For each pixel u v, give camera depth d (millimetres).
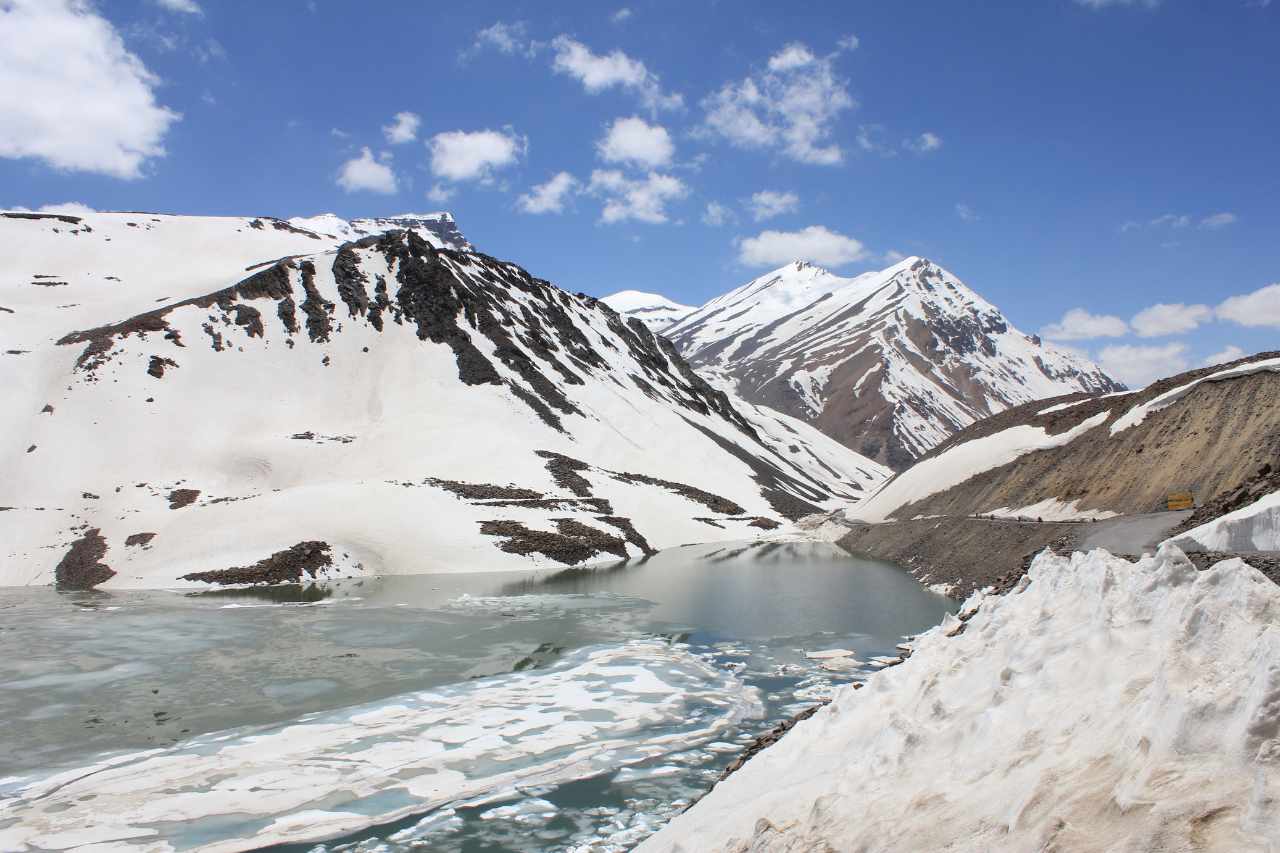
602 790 19250
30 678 27922
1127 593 10336
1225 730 6246
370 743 22312
